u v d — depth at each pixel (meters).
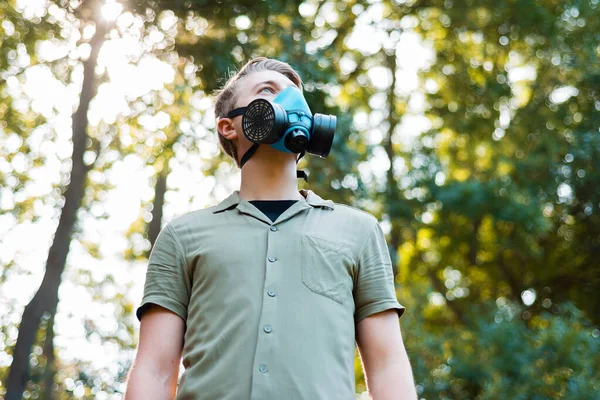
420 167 17.88
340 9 18.08
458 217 18.72
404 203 17.61
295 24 12.79
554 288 19.77
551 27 17.81
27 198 17.48
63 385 15.09
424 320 18.52
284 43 12.48
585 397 14.00
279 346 2.26
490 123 19.00
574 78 18.73
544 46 18.36
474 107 19.05
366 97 19.00
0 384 16.41
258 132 2.48
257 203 2.54
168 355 2.43
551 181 18.12
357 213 2.57
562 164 18.17
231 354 2.27
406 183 17.95
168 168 15.59
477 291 19.81
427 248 19.70
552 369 14.66
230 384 2.23
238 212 2.52
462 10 18.03
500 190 17.31
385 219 17.69
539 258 18.88
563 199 18.30
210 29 12.17
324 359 2.27
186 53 12.22
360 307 2.46
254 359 2.24
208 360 2.29
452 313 19.78
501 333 15.27
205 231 2.50
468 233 18.91
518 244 18.59
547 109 18.88
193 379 2.29
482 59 19.09
